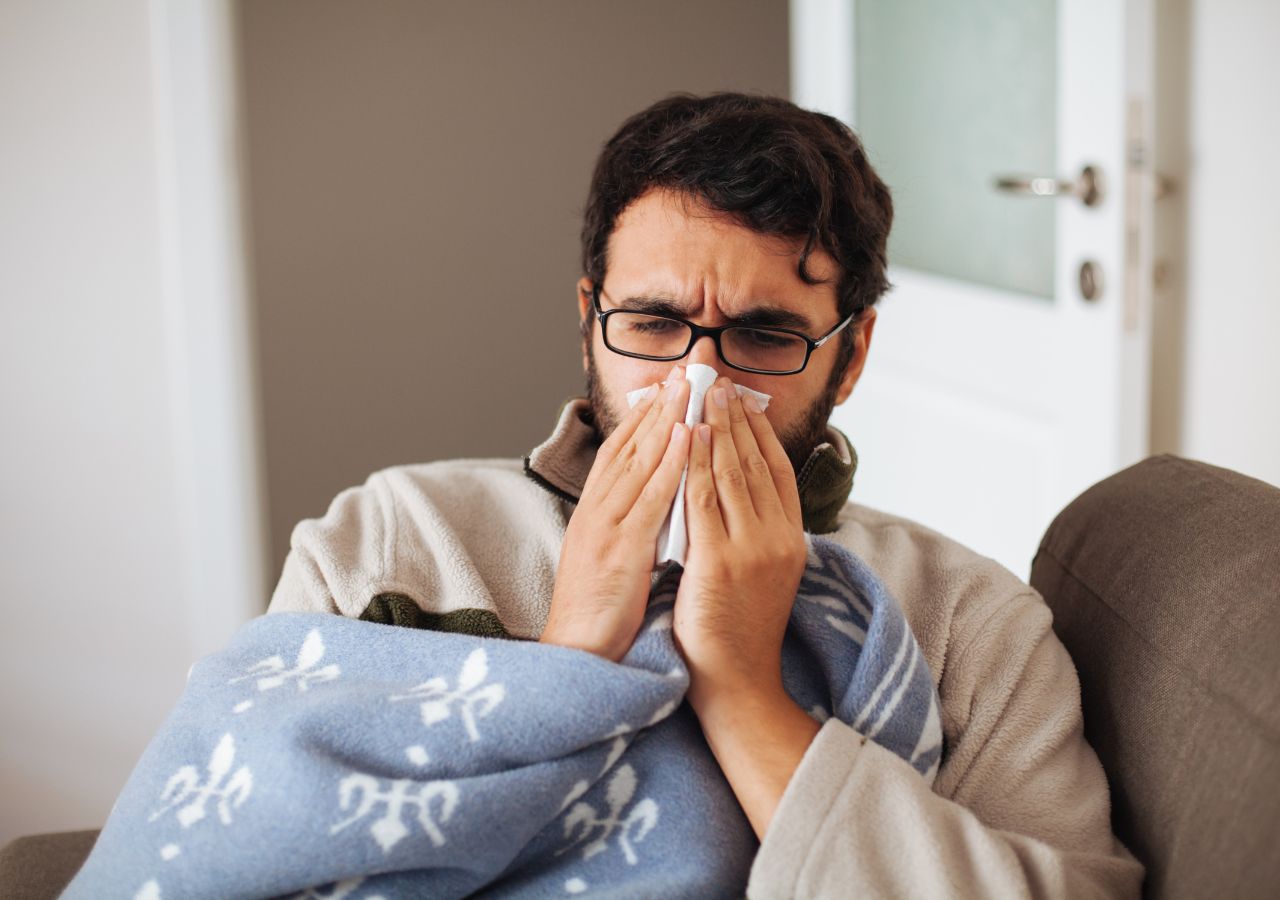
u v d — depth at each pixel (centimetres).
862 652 86
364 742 79
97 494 225
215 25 219
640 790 83
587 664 81
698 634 87
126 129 216
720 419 93
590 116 288
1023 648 94
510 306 290
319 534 100
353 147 273
